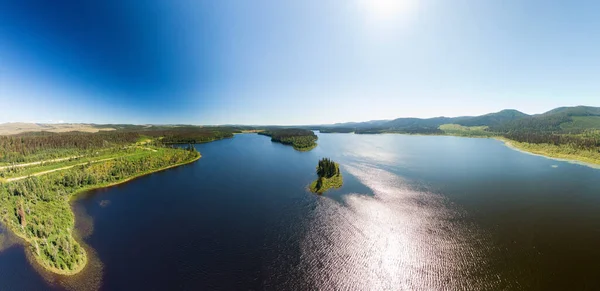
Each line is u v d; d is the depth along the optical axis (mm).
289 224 68688
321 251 55938
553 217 72000
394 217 72438
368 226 67125
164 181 115125
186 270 49625
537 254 54000
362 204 82250
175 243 59312
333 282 46531
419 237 61281
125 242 59781
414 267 50312
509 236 61469
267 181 111750
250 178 117438
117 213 77062
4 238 57500
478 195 91125
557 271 48250
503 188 99500
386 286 45406
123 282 45969
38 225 61844
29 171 117000
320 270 49750
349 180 109938
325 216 73438
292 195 92000
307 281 46750
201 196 92688
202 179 117688
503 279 46375
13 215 66938
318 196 90375
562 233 62750
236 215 75000
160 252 55656
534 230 64375
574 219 70688
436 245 57812
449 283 45750
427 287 44969
